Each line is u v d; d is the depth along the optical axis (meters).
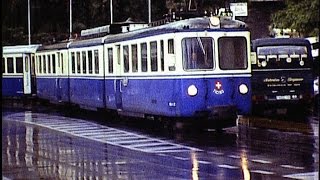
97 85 35.34
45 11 80.81
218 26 26.58
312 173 17.25
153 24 29.81
